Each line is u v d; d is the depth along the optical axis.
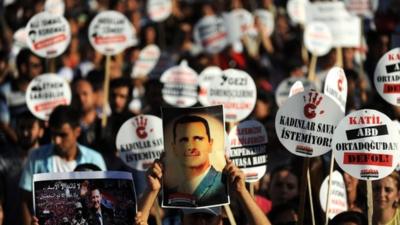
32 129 12.17
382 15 17.78
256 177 9.67
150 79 15.28
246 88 11.30
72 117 10.98
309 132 9.05
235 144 9.66
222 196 8.36
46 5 19.12
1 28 19.92
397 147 8.91
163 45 21.28
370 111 8.95
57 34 13.75
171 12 22.64
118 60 17.80
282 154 12.63
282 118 9.10
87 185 8.38
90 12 24.06
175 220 10.75
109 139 12.79
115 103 13.83
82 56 19.56
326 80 9.25
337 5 16.38
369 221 8.95
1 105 13.21
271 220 10.20
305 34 16.16
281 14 22.64
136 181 11.49
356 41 16.30
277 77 17.80
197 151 8.38
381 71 10.31
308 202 9.96
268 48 19.95
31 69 14.66
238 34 19.05
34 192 8.36
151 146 10.41
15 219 11.72
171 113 8.40
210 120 8.40
